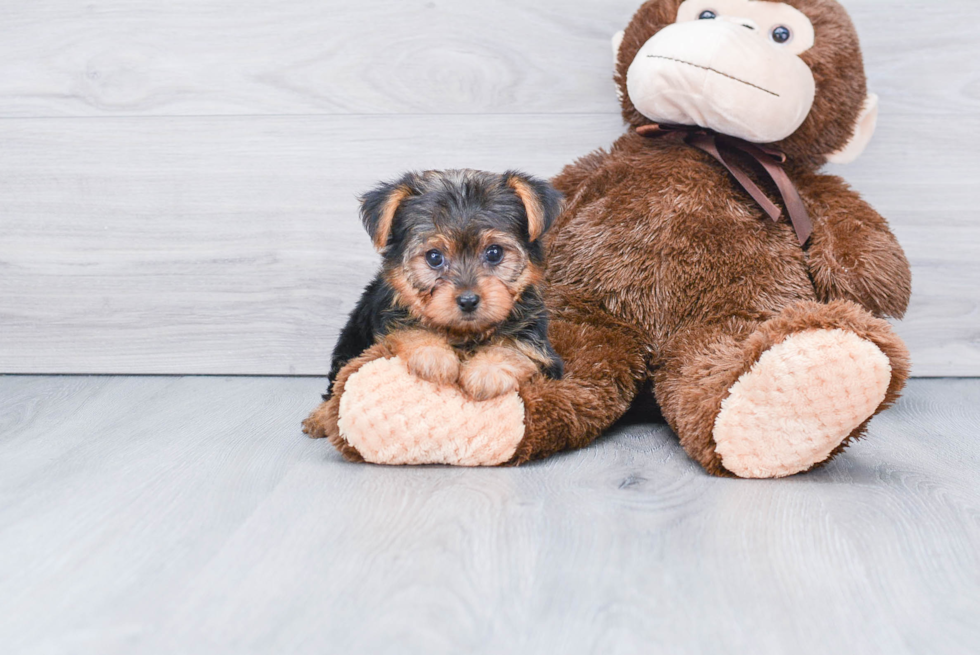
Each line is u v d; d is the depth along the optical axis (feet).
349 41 9.70
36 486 6.35
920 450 7.39
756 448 6.43
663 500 6.01
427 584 4.66
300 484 6.36
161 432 7.93
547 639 4.10
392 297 7.22
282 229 10.00
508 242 6.84
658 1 8.38
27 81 9.75
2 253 10.06
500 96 9.78
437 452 6.70
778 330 6.35
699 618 4.32
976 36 9.52
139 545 5.23
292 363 10.28
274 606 4.42
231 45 9.69
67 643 4.09
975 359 10.14
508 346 6.99
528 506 5.86
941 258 9.95
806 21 7.97
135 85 9.76
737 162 8.13
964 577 4.78
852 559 5.01
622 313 7.95
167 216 9.99
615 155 8.56
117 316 10.19
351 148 9.87
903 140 9.73
